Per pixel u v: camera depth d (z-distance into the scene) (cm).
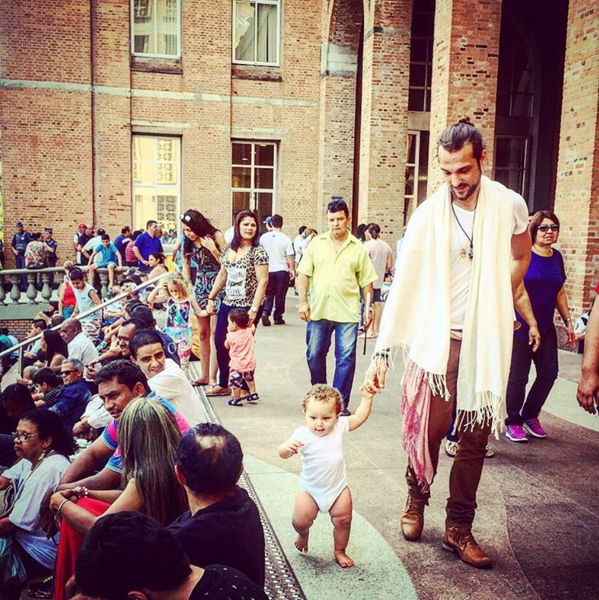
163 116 1731
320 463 302
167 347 579
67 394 553
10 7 1599
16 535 349
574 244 881
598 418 559
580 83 866
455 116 1094
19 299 1443
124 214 1723
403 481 418
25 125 1641
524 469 435
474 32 1082
